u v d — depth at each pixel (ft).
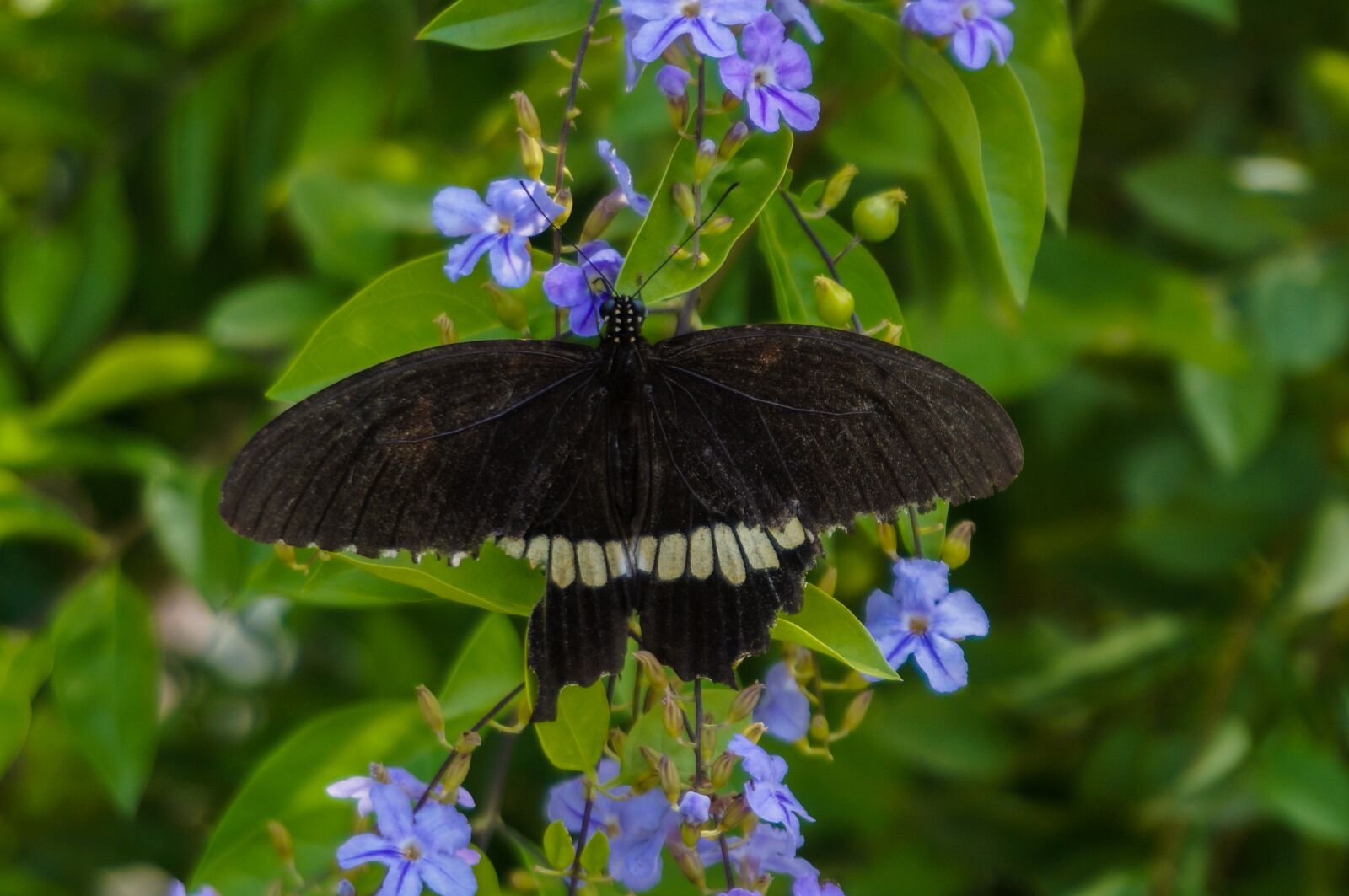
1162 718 3.02
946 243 2.92
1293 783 2.93
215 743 3.15
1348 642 3.01
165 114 3.02
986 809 3.02
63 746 3.14
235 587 2.84
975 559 3.09
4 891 3.03
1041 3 2.78
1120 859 3.00
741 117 2.77
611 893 2.73
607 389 2.70
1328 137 3.02
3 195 3.02
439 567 2.70
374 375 2.67
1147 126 3.05
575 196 2.93
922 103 2.86
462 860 2.65
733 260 2.88
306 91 2.96
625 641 2.68
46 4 3.00
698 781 2.67
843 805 3.01
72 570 3.09
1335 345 2.97
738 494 2.69
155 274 3.06
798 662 2.74
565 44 2.87
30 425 2.93
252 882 2.78
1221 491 3.00
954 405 2.67
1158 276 2.93
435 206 2.68
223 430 3.06
